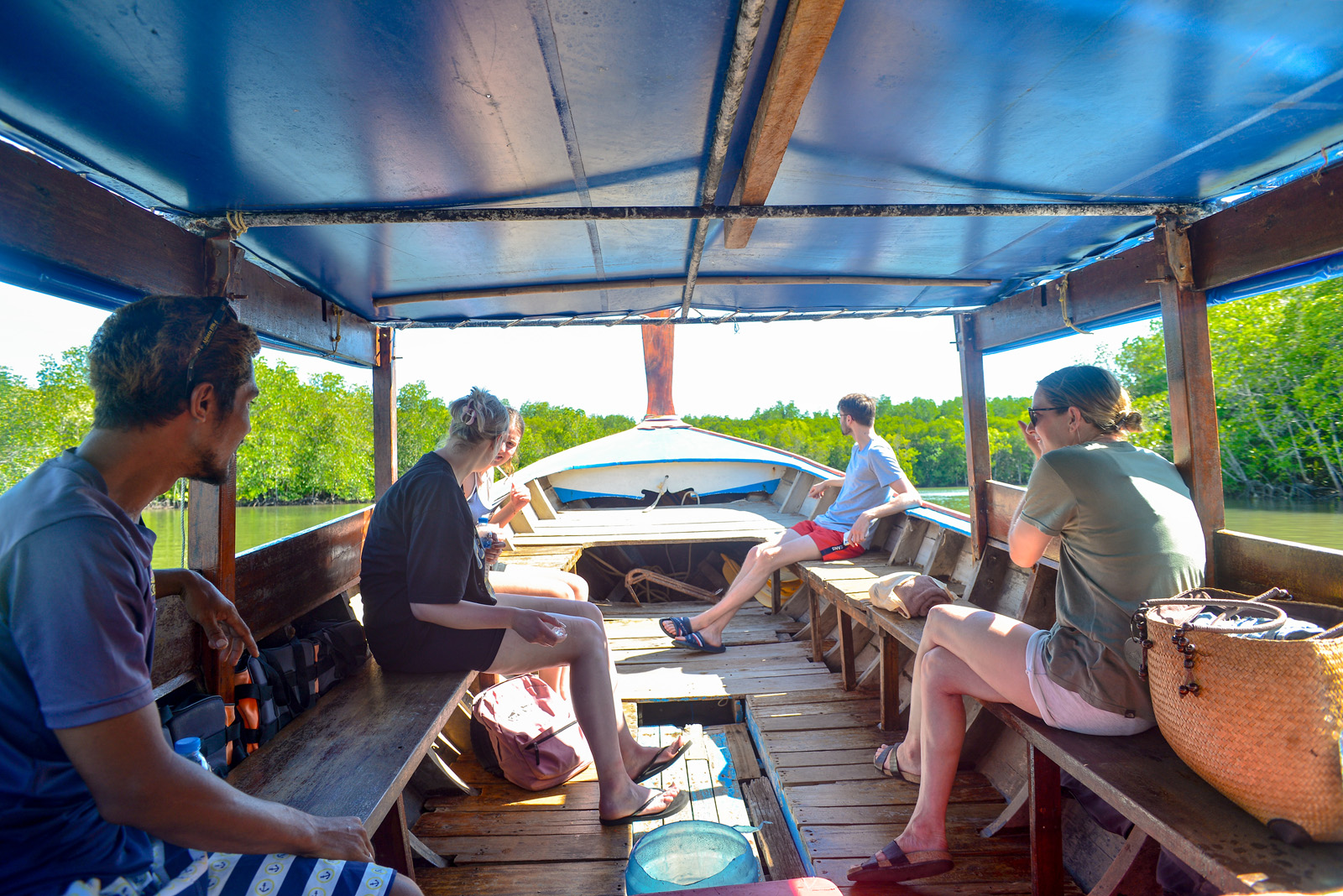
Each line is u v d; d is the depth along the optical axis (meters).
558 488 7.31
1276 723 1.27
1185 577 1.75
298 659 2.26
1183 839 1.31
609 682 2.46
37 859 0.97
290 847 1.15
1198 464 2.44
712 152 1.87
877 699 3.48
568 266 3.08
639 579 5.42
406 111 1.59
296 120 1.61
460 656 2.39
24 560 0.92
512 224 2.40
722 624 4.24
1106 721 1.75
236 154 1.76
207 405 1.11
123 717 0.93
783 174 2.13
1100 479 1.82
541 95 1.56
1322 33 1.41
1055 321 3.36
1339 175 1.90
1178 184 2.30
